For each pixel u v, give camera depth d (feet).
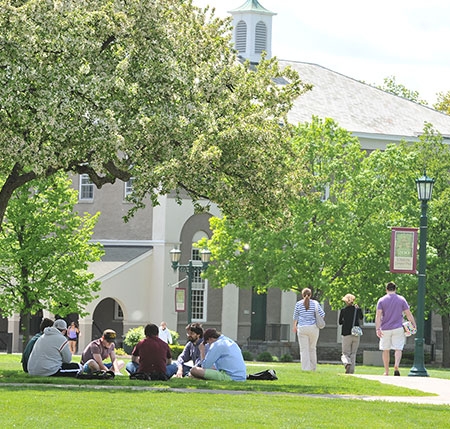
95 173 118.01
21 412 66.44
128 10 113.29
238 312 254.27
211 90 118.32
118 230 257.34
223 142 114.32
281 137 126.31
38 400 72.33
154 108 112.98
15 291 197.67
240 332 254.27
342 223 207.31
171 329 248.11
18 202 187.42
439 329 261.44
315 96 276.21
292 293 255.70
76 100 106.63
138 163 112.57
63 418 64.44
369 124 271.28
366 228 207.82
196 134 113.29
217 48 122.93
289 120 262.88
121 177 116.37
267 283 214.48
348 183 213.46
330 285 210.18
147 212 253.85
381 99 282.97
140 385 89.20
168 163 110.32
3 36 105.50
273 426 64.18
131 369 98.53
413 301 216.33
